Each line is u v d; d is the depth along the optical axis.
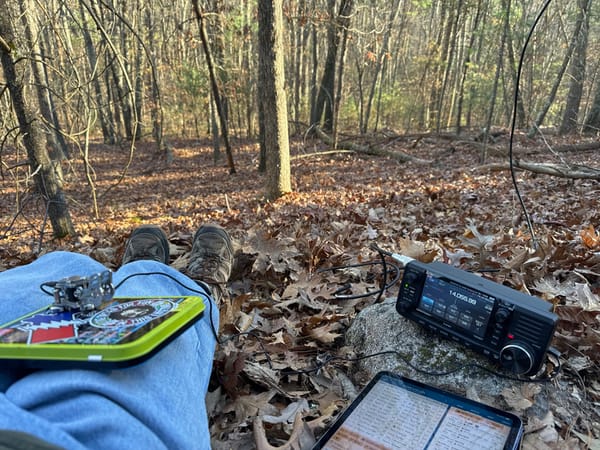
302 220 4.42
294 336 1.95
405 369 1.59
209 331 1.39
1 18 5.62
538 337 1.31
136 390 0.93
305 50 24.61
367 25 20.86
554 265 2.41
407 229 3.97
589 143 11.93
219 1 12.53
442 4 20.33
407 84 26.89
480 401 1.46
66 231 6.85
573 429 1.40
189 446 0.93
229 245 2.34
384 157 13.41
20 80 5.82
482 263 2.37
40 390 0.86
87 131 6.23
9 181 13.00
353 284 2.41
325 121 18.70
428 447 1.24
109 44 5.43
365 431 1.30
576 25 15.25
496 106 24.86
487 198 5.75
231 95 16.84
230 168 13.98
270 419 1.42
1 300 1.22
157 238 2.29
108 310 1.10
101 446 0.81
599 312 1.80
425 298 1.58
